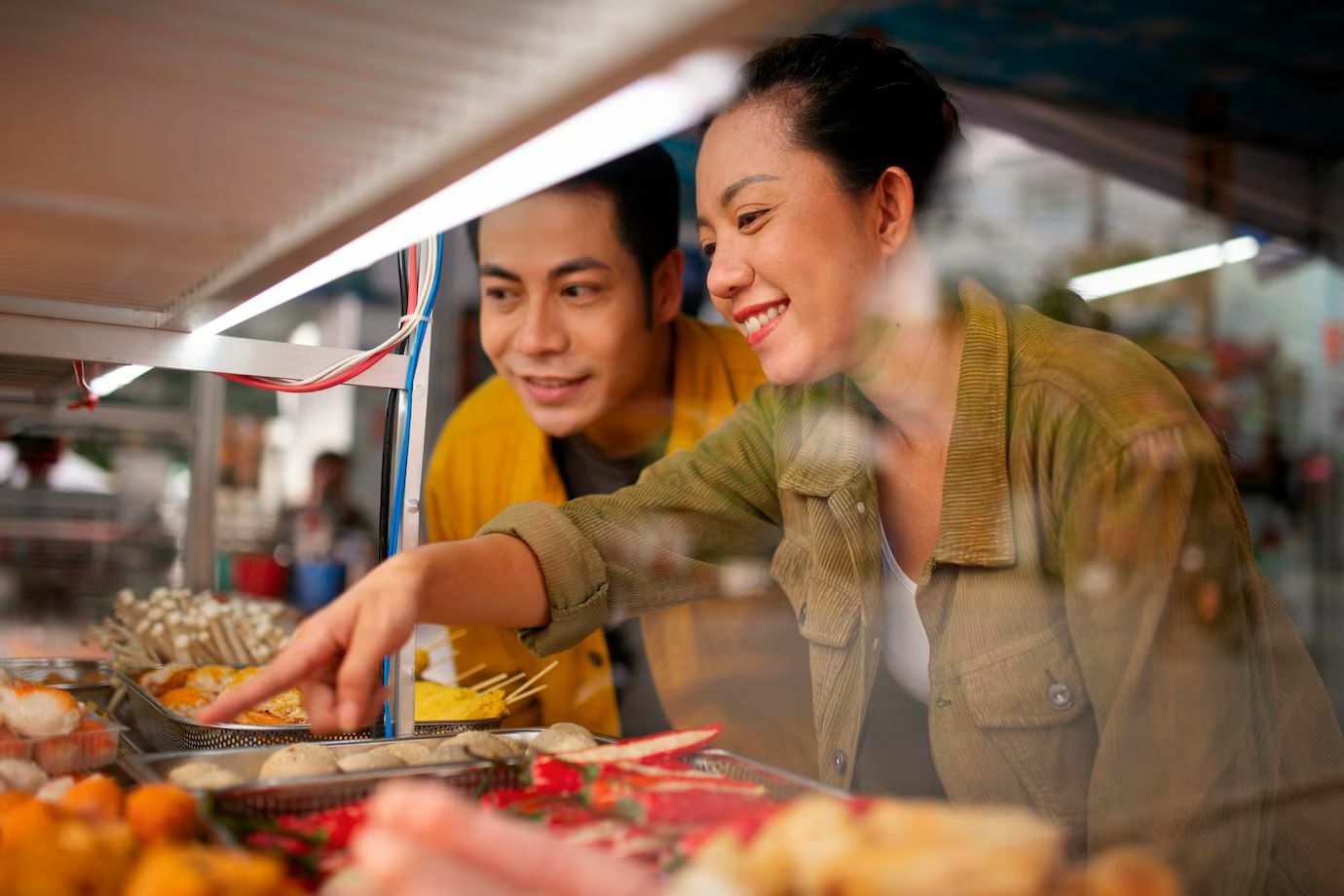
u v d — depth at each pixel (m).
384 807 0.47
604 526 1.35
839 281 1.27
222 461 2.46
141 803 0.63
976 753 1.18
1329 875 0.97
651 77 0.51
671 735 0.88
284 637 1.67
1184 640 1.00
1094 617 1.05
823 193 1.26
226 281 0.99
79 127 0.65
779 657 1.77
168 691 1.41
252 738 1.14
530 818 0.73
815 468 1.37
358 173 0.72
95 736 0.91
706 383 1.88
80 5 0.49
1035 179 1.78
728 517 1.50
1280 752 1.05
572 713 1.92
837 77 1.26
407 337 1.18
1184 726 0.99
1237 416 1.86
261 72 0.56
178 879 0.48
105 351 1.08
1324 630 1.74
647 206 1.87
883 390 1.28
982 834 0.47
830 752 1.36
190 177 0.74
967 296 1.23
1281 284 1.89
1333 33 1.80
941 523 1.19
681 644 1.85
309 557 2.49
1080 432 1.08
